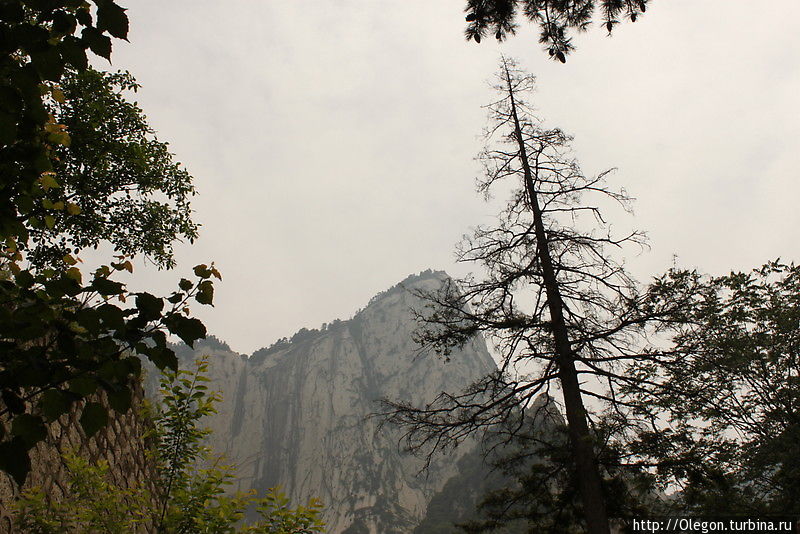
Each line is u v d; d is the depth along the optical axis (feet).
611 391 36.73
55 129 10.47
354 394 605.73
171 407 23.24
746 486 47.50
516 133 43.88
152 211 55.31
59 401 7.39
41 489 20.53
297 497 494.59
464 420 37.22
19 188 9.30
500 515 38.93
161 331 8.00
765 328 50.65
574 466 36.88
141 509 21.72
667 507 39.37
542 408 38.96
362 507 469.57
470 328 38.96
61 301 8.08
